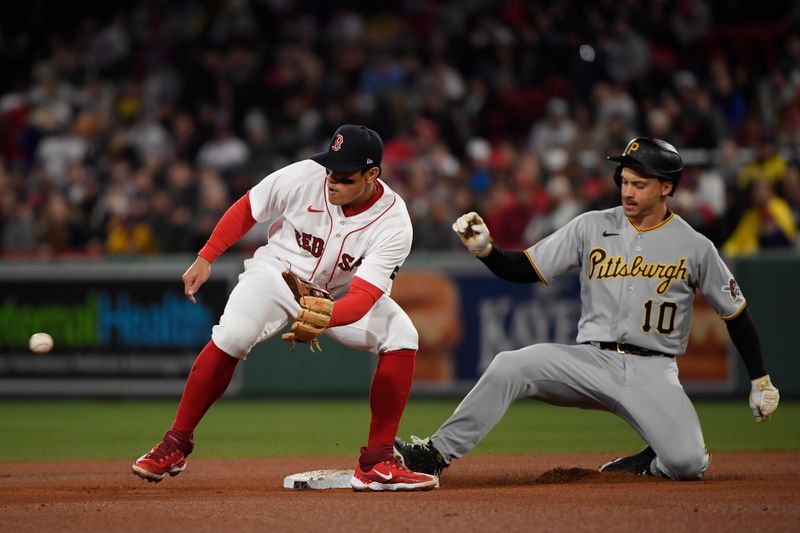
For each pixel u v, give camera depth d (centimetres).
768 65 5969
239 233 1889
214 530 1409
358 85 6188
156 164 5444
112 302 4697
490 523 1445
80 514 1562
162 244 4972
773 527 1412
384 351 1856
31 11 7206
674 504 1609
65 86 6625
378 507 1599
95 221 5391
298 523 1457
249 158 5528
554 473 2058
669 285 1953
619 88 5506
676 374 1984
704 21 6084
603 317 1983
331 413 4081
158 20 7050
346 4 6956
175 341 4659
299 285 1723
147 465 1820
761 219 4466
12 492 1928
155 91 6519
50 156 6009
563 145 5481
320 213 1838
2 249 5219
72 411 4275
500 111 5775
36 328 4716
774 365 4369
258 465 2505
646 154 1919
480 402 1923
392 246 1817
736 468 2328
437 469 1923
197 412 1848
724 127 5038
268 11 6838
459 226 1945
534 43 5975
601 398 1966
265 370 4644
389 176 5094
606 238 1992
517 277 2012
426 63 6162
